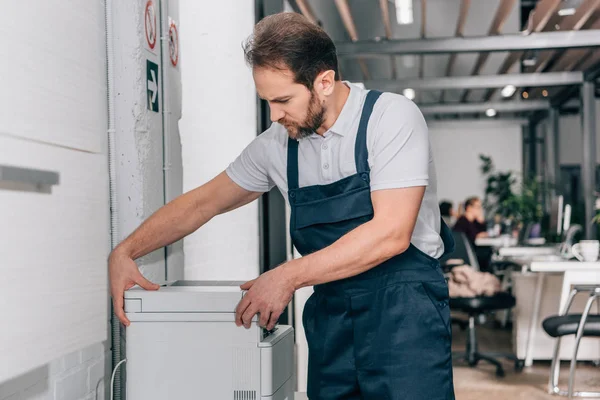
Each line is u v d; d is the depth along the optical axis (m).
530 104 14.69
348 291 1.93
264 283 1.76
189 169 3.47
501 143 17.17
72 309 2.10
